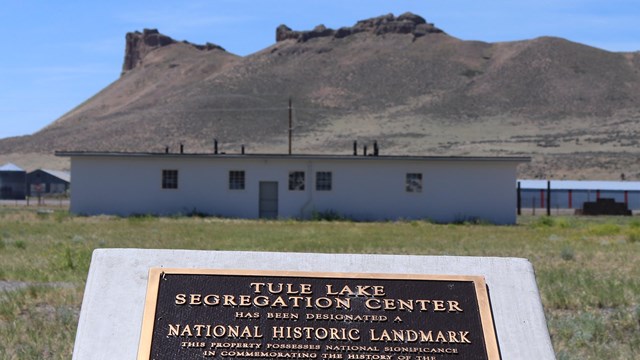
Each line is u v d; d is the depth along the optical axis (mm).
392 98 193375
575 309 12633
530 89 189250
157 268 7570
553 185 68312
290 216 44000
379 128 160375
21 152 162500
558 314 12180
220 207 44188
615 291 13703
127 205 44094
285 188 44094
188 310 7320
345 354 7074
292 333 7168
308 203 44000
